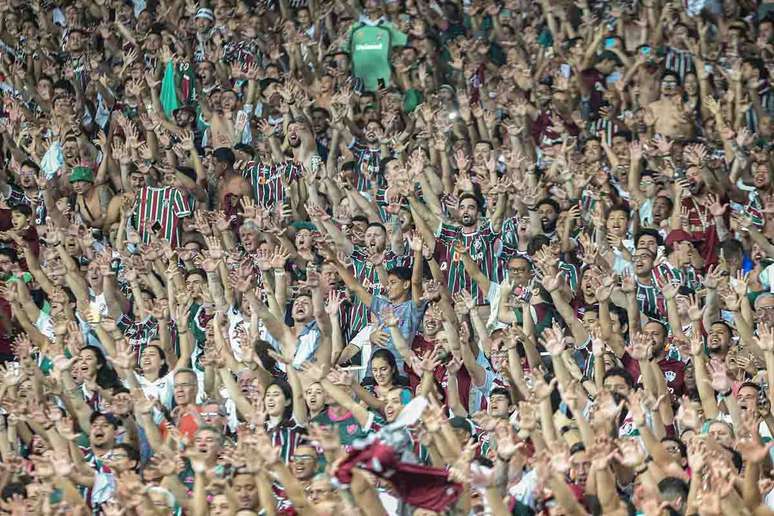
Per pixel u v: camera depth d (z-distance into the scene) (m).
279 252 44.25
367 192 51.56
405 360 40.50
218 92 57.16
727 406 35.22
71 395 38.69
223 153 52.12
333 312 41.78
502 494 29.50
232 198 51.56
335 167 53.72
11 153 56.69
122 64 62.16
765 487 32.53
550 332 36.47
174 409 39.03
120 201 51.78
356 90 60.09
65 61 62.22
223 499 32.41
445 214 49.12
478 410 39.50
